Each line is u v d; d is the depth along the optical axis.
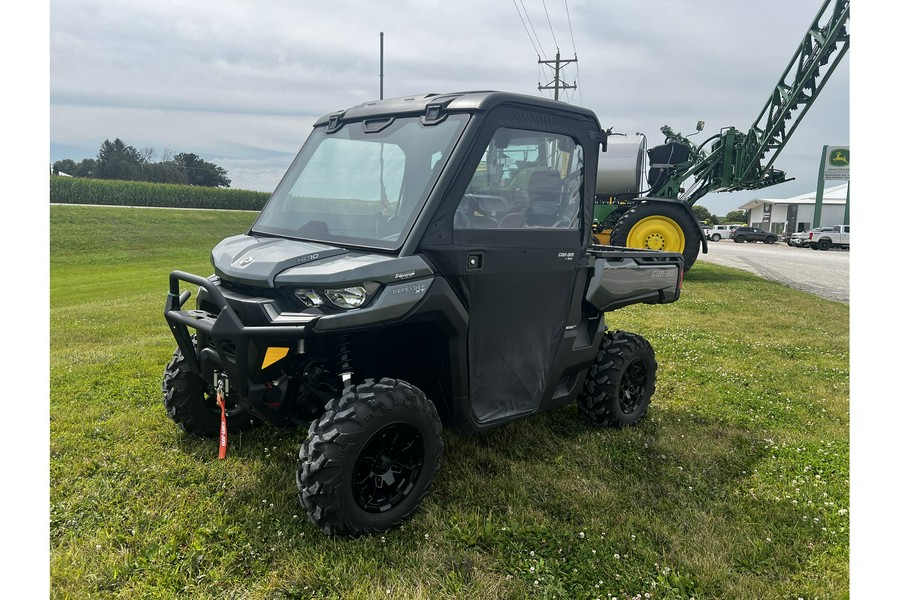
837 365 6.71
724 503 3.44
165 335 7.68
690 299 11.57
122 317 9.12
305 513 3.15
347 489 2.84
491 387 3.53
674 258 4.93
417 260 3.00
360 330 2.95
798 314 10.12
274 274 2.90
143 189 47.53
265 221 3.68
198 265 21.16
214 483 3.47
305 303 2.87
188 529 3.02
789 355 7.15
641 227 14.11
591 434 4.39
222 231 33.09
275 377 2.98
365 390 2.94
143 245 26.70
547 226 3.64
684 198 17.61
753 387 5.74
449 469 3.71
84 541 2.90
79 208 32.31
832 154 51.38
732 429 4.63
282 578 2.68
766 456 4.14
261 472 3.61
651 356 4.70
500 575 2.74
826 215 67.44
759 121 16.19
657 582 2.73
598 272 4.13
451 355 3.24
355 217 3.30
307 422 3.29
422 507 3.25
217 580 2.65
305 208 3.54
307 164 3.75
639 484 3.62
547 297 3.71
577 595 2.64
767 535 3.12
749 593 2.67
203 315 3.18
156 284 14.95
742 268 20.52
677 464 3.96
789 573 2.83
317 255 3.01
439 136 3.22
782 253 32.66
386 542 2.96
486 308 3.36
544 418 4.64
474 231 3.21
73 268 20.03
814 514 3.34
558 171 3.66
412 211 3.07
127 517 3.14
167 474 3.56
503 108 3.29
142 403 4.80
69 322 8.66
